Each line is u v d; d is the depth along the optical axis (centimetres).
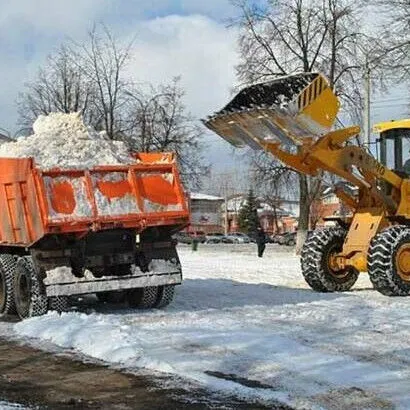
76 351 917
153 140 3825
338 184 1505
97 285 1169
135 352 863
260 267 2241
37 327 1045
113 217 1155
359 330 1017
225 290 1553
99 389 729
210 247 5141
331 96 1282
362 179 1431
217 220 9919
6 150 1247
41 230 1116
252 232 7406
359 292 1498
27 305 1176
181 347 896
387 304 1284
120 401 686
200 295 1462
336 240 1525
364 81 2912
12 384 756
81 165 1164
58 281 1142
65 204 1134
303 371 778
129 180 1189
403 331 1009
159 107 3838
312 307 1257
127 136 3769
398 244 1385
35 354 902
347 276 1536
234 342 923
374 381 736
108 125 3706
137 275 1203
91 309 1266
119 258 1198
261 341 926
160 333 989
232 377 759
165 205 1205
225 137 1383
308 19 3316
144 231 1207
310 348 891
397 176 1466
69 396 707
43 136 1241
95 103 3722
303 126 1263
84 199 1149
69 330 1007
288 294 1470
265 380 746
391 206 1455
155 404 673
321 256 1509
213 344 911
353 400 671
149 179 1209
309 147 1365
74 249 1167
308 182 3256
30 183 1138
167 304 1284
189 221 1215
